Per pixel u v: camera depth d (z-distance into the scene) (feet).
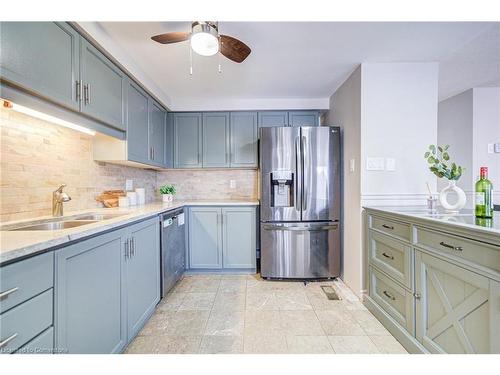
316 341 5.39
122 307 4.84
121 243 4.83
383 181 7.26
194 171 11.54
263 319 6.29
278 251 8.68
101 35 5.42
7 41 3.40
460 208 5.43
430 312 4.54
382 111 7.23
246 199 11.49
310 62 7.17
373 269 6.56
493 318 3.34
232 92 9.61
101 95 5.67
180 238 8.82
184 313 6.61
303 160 8.55
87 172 6.88
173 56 6.78
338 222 8.63
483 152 9.71
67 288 3.40
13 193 4.68
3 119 4.48
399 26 5.44
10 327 2.61
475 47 6.42
